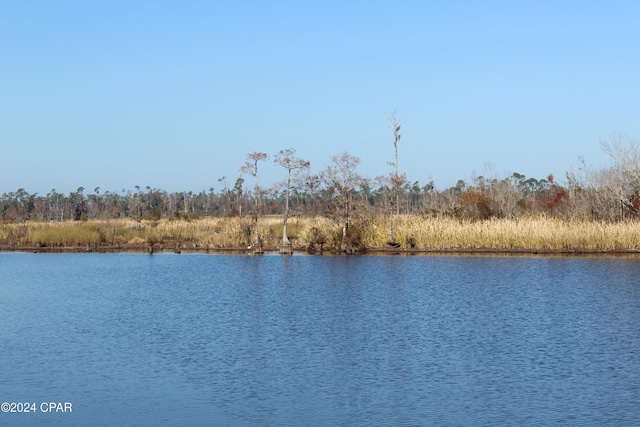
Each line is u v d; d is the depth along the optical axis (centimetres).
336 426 1798
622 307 3428
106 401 2022
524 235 6338
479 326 2995
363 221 6931
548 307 3462
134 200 15700
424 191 11675
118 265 5994
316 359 2452
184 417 1884
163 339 2805
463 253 6356
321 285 4447
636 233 6050
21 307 3672
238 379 2219
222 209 13788
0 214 14700
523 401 1964
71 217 14038
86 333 2944
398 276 4844
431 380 2180
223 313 3409
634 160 7256
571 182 8356
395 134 6925
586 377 2188
